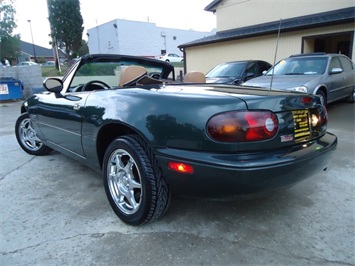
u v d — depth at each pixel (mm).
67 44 32656
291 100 1746
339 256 1642
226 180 1518
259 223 1992
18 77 11727
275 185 1595
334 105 7230
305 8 11148
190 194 1710
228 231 1904
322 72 5777
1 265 1605
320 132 2014
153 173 1782
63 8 31469
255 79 5961
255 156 1551
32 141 3707
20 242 1815
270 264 1587
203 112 1577
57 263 1618
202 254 1677
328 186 2561
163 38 35469
